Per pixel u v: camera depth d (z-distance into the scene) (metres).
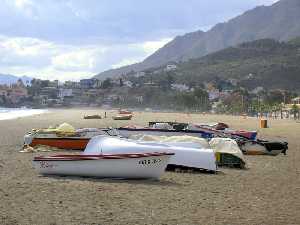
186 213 13.87
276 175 23.58
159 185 18.91
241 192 18.02
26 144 33.50
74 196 15.78
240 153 26.09
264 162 29.44
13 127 70.25
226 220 13.13
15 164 24.80
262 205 15.46
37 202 14.62
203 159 23.05
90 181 19.19
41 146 33.25
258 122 118.50
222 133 38.62
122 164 19.97
